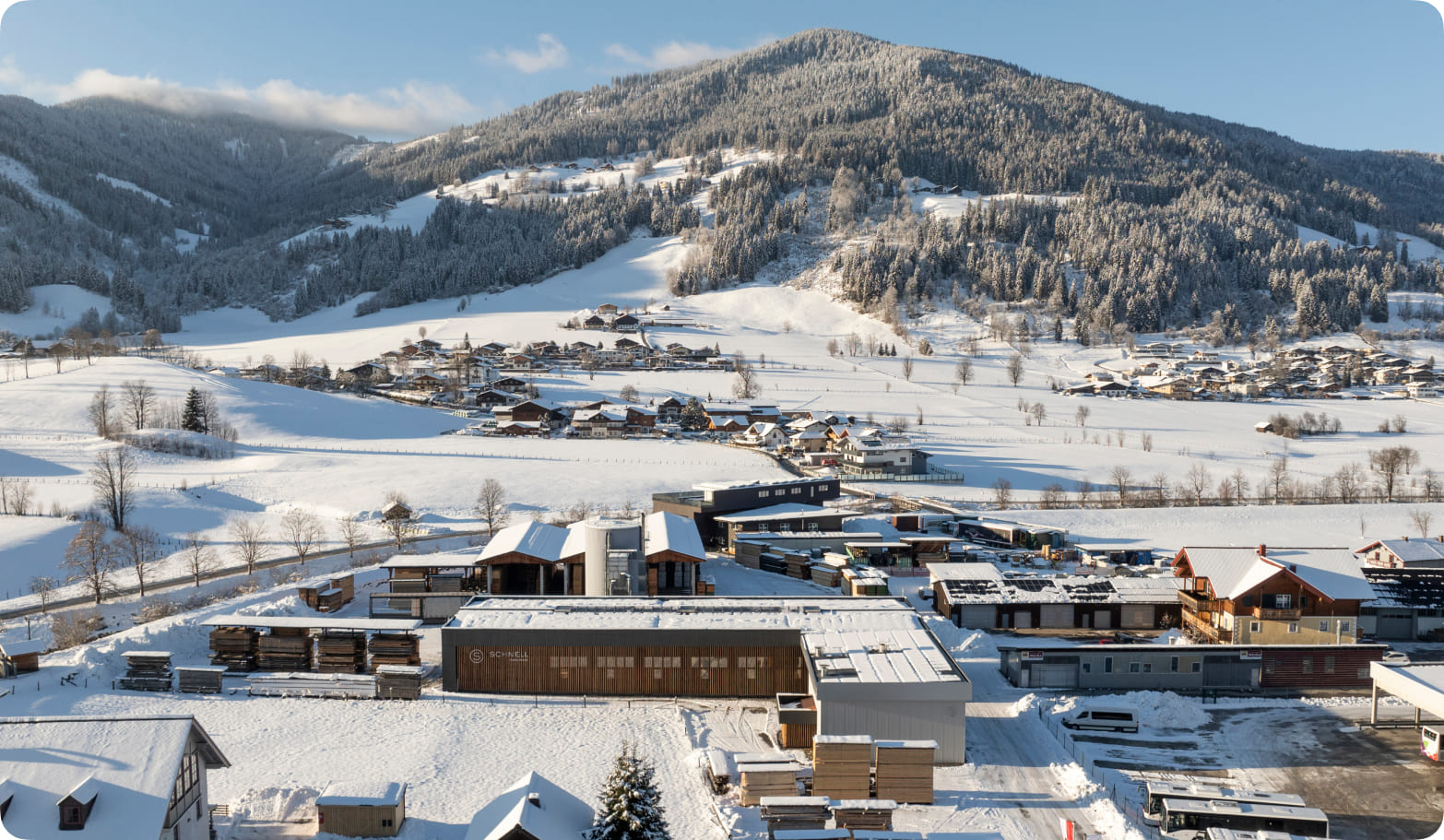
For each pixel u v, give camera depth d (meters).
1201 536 102.06
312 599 71.94
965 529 101.25
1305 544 97.81
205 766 36.25
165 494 107.25
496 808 35.91
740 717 53.41
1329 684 59.03
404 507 100.38
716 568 86.81
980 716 53.84
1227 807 39.62
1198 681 58.78
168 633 61.91
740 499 98.81
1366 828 40.56
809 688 54.31
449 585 74.38
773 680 56.31
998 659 64.50
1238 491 118.94
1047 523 106.25
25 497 99.50
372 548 92.88
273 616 64.06
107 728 33.81
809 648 53.19
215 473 122.94
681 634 56.19
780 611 60.31
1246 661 58.78
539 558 72.69
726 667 56.44
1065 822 40.94
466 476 120.88
